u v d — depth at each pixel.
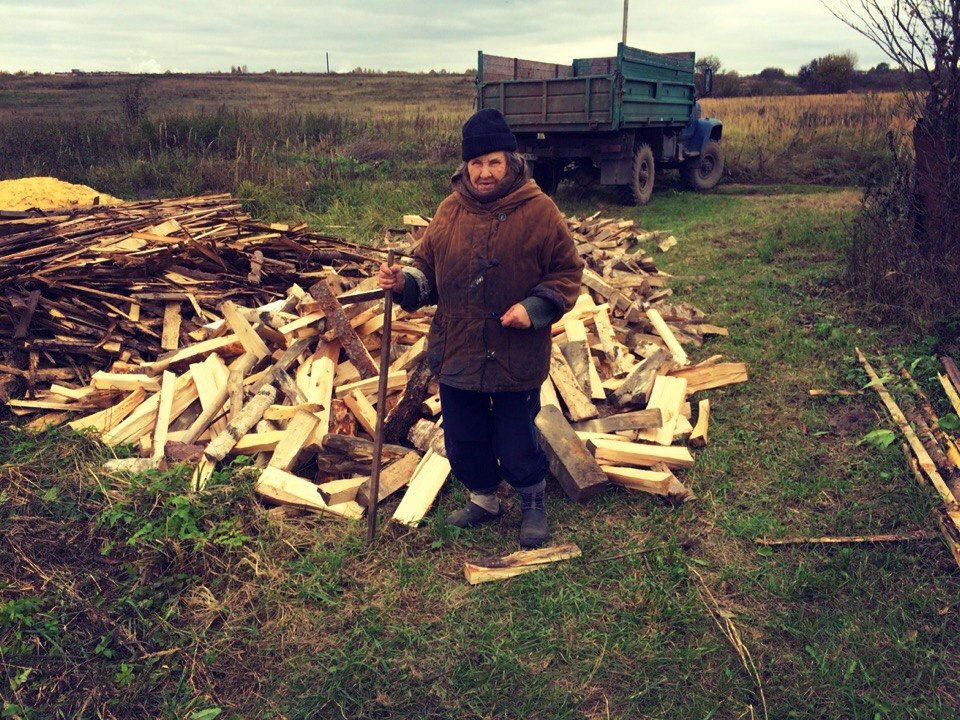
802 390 4.63
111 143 14.16
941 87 5.39
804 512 3.44
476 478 3.21
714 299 6.61
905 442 3.85
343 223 9.94
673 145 13.20
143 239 5.63
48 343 4.48
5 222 5.66
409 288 2.91
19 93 37.94
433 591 2.90
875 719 2.29
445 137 17.73
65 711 2.32
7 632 2.52
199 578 2.88
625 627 2.71
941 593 2.84
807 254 7.74
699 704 2.38
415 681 2.48
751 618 2.76
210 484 3.40
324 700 2.40
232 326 4.48
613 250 8.03
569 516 3.43
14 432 3.72
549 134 11.80
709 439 4.17
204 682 2.47
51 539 2.95
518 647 2.62
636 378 4.43
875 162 14.95
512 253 2.68
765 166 15.68
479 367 2.79
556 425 3.77
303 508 3.37
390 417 3.87
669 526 3.33
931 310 5.20
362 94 43.22
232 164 12.13
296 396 4.04
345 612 2.78
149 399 4.04
